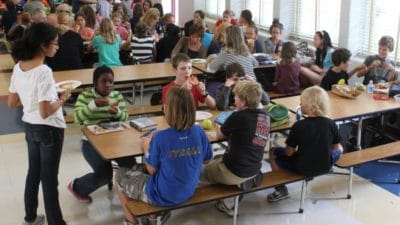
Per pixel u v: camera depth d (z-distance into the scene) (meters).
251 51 6.02
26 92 2.63
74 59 5.41
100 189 3.64
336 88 4.15
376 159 3.46
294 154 3.20
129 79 4.61
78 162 4.12
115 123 3.24
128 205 2.70
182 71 3.50
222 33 5.76
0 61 8.08
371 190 3.69
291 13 7.03
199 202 2.76
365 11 5.76
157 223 2.78
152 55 6.07
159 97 5.02
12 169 3.98
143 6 8.19
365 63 4.90
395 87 4.16
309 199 3.54
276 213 3.33
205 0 9.84
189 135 2.61
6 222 3.18
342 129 4.64
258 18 7.98
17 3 9.01
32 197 3.00
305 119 3.11
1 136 4.73
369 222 3.23
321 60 5.66
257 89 2.89
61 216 2.97
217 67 4.67
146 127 3.14
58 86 3.24
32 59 2.61
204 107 3.66
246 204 3.44
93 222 3.19
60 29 5.42
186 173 2.63
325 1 6.33
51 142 2.72
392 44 4.71
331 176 3.93
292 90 5.04
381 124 4.39
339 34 5.95
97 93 3.27
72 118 4.29
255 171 2.93
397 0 5.28
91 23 6.56
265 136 2.92
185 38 5.82
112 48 5.56
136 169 2.88
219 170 2.91
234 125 2.85
